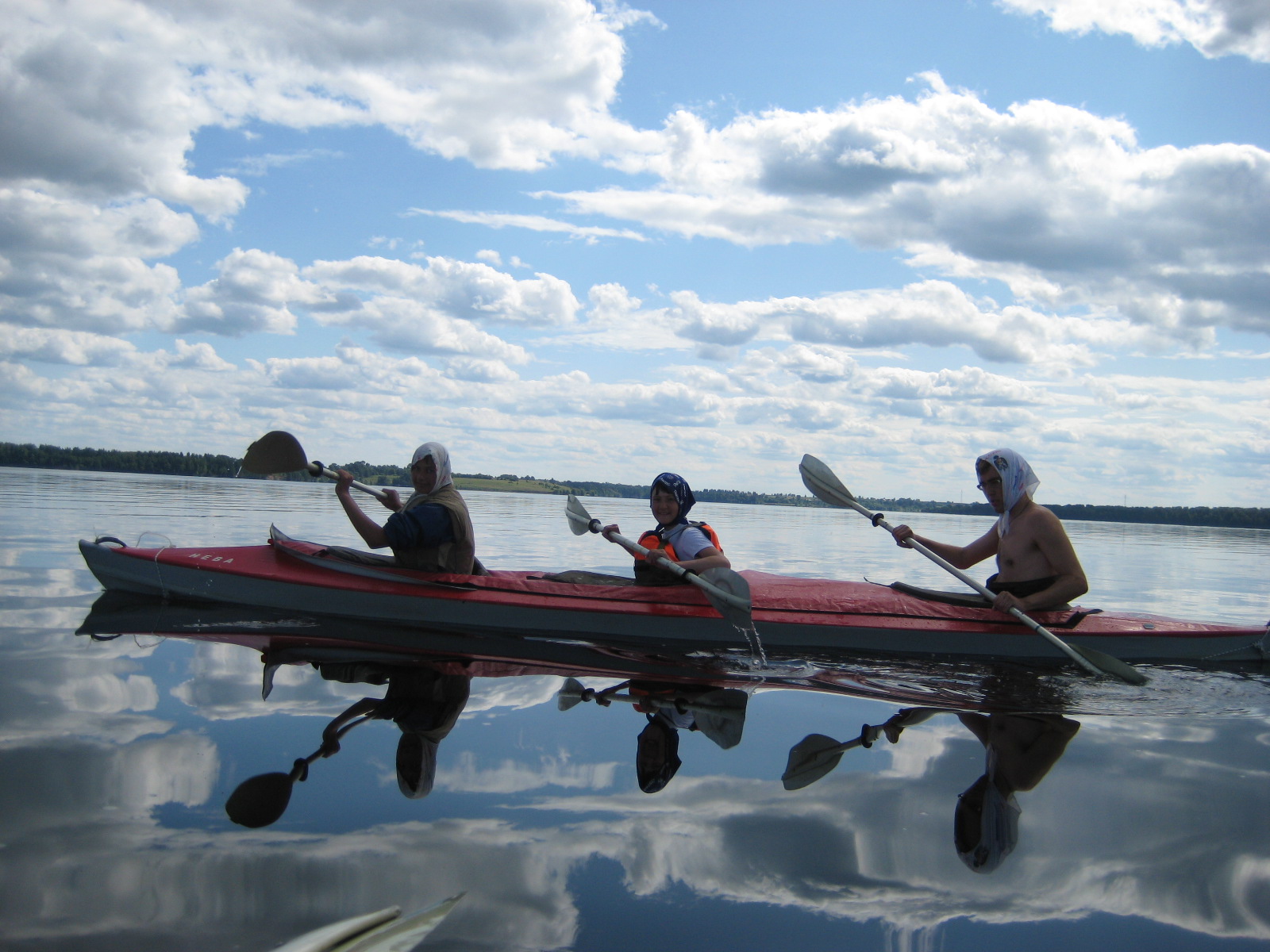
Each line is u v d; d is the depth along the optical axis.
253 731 2.43
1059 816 2.00
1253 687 3.74
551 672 3.40
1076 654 3.90
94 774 2.03
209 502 15.18
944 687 3.46
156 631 3.87
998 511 4.71
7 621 3.95
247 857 1.63
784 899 1.56
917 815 1.98
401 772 2.14
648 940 1.39
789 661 3.88
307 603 4.46
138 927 1.36
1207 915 1.54
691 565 4.37
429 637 4.00
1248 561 13.41
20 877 1.51
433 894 1.52
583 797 2.04
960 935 1.45
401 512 4.50
